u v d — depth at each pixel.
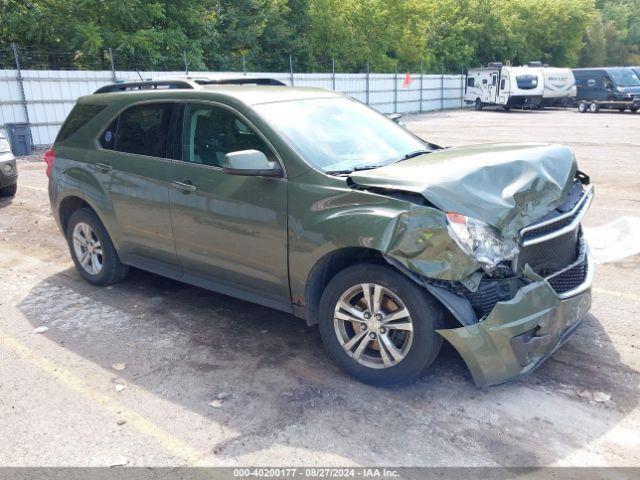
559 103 36.22
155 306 5.14
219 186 4.17
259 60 31.23
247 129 4.12
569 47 55.06
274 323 4.72
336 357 3.79
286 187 3.82
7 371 4.02
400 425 3.27
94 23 22.67
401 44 40.16
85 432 3.30
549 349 3.47
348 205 3.55
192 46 25.48
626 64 72.12
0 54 21.39
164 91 4.77
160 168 4.61
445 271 3.20
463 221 3.19
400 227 3.30
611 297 5.00
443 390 3.61
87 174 5.27
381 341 3.56
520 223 3.34
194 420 3.39
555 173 3.80
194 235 4.42
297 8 33.41
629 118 26.91
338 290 3.67
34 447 3.17
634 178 10.80
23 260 6.62
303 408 3.47
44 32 21.88
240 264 4.18
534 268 3.50
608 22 72.31
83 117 5.49
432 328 3.36
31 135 18.52
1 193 10.20
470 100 38.69
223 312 4.97
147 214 4.75
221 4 29.28
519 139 18.34
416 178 3.42
